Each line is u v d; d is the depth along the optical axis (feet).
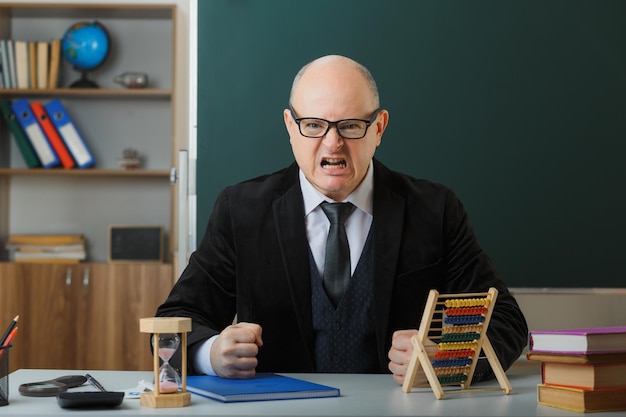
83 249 14.14
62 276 13.64
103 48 14.37
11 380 5.53
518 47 9.79
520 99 9.78
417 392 5.10
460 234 6.84
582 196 9.78
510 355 5.76
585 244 9.78
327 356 6.55
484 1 9.78
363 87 5.94
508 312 6.34
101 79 14.85
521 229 9.77
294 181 6.82
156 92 14.21
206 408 4.51
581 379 4.57
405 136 9.76
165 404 4.52
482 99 9.78
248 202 6.88
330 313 6.52
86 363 13.60
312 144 5.95
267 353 6.69
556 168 9.78
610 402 4.53
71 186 14.98
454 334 5.06
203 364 5.59
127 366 13.57
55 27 14.90
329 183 6.01
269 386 5.02
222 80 9.73
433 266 6.68
